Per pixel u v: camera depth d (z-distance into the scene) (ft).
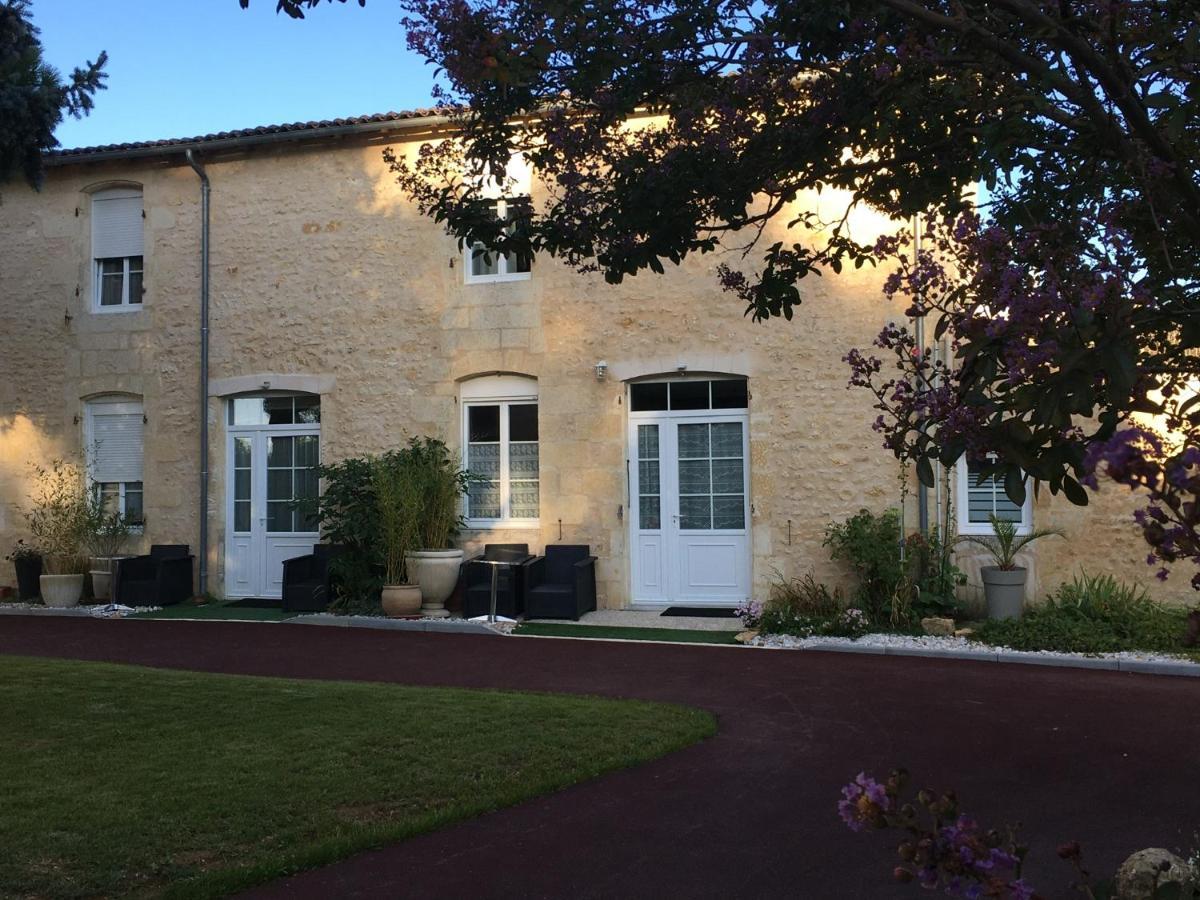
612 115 13.97
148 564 38.81
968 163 13.23
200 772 15.88
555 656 27.81
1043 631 28.12
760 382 34.60
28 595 40.32
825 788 15.93
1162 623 28.14
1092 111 9.37
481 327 37.37
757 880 12.35
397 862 12.91
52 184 42.09
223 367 39.83
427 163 15.66
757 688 23.43
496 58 12.30
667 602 35.88
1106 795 15.52
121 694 21.36
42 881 11.75
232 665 26.66
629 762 17.06
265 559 39.91
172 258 40.83
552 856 13.12
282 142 39.34
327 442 38.65
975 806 15.03
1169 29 9.84
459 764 16.52
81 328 41.63
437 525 35.70
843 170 13.89
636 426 36.40
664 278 35.65
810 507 33.96
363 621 33.42
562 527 36.32
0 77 28.63
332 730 18.45
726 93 13.58
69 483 41.22
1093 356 6.70
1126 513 31.32
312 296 39.14
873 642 28.78
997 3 9.25
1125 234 8.25
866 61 12.50
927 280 8.88
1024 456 7.08
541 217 15.02
